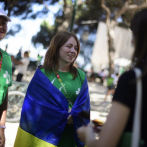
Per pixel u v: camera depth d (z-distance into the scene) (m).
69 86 2.53
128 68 1.27
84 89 2.62
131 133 1.14
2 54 2.07
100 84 21.88
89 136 1.21
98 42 16.44
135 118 1.11
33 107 2.44
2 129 2.04
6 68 2.06
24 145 2.43
